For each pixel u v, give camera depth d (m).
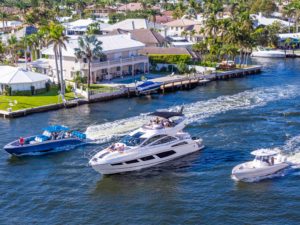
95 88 102.75
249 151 62.38
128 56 121.25
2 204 49.00
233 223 43.69
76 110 88.69
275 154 55.34
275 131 70.38
